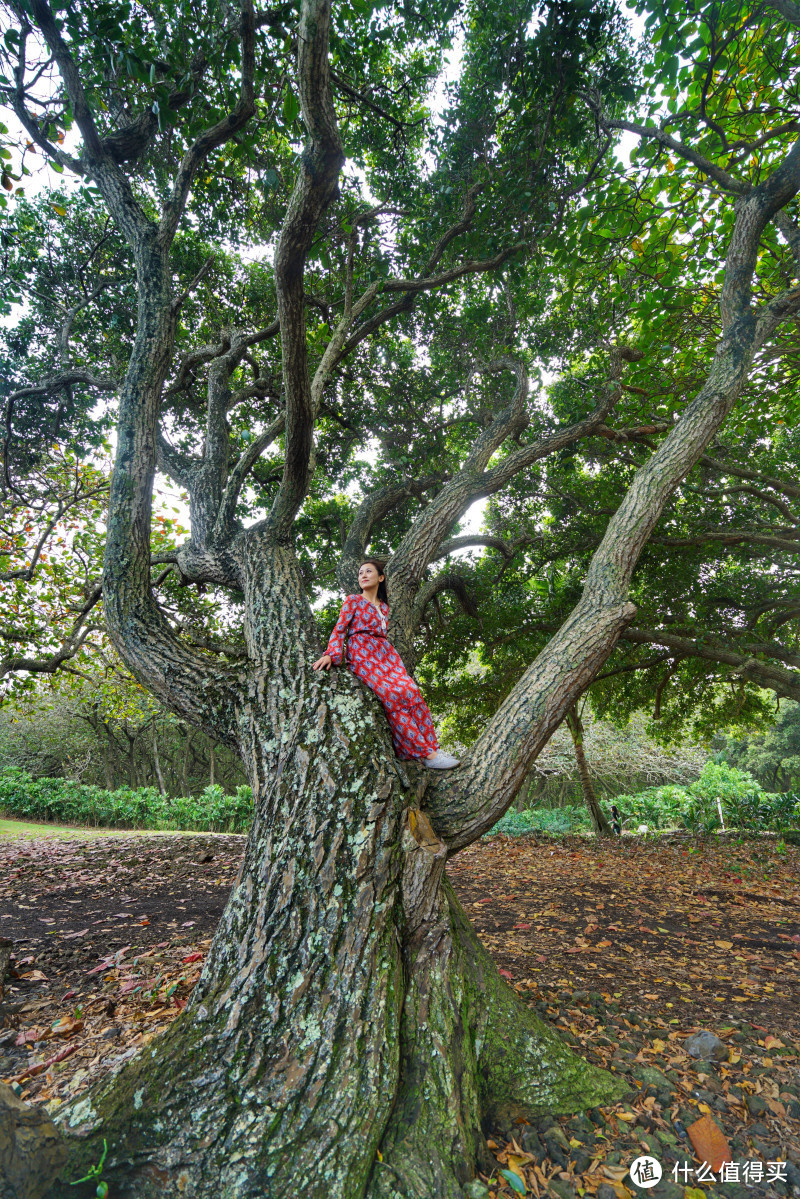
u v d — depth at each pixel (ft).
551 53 16.46
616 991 12.53
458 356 28.22
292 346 10.72
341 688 10.32
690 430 12.68
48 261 25.57
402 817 8.64
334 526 32.04
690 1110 7.99
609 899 21.70
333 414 29.66
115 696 44.06
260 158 21.71
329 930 7.52
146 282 13.74
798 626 44.88
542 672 10.29
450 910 9.71
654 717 41.55
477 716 45.34
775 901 21.39
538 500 38.65
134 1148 5.96
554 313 28.81
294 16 13.58
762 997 12.33
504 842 41.73
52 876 25.13
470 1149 6.65
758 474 32.37
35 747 87.20
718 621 38.42
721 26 16.42
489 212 20.21
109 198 14.56
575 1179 6.68
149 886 22.77
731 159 21.56
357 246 23.20
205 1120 6.13
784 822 44.16
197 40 14.26
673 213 22.91
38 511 30.78
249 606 12.75
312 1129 6.07
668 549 36.45
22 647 31.94
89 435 30.30
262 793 9.21
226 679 10.69
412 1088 6.89
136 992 11.55
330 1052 6.65
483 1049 8.05
